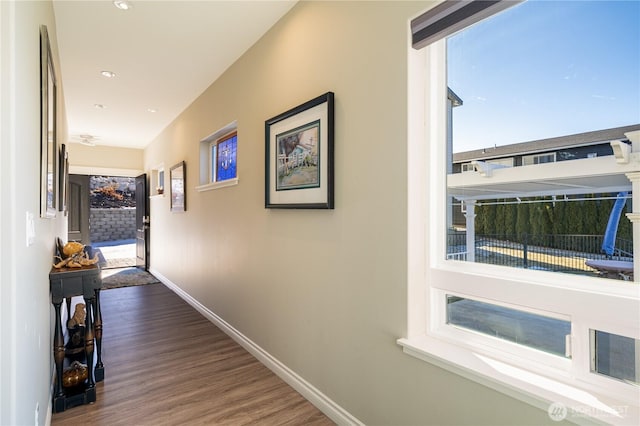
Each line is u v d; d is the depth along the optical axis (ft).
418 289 5.04
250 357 9.16
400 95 5.07
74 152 21.84
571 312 3.64
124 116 15.99
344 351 6.17
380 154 5.39
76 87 12.30
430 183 5.06
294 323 7.57
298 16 7.39
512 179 4.19
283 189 7.75
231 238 10.66
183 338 10.55
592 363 3.56
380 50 5.38
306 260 7.16
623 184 3.33
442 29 4.38
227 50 9.59
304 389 7.20
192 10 7.68
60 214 10.47
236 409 6.75
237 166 10.19
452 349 4.65
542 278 3.95
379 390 5.47
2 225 3.19
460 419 4.32
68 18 7.93
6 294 3.25
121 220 39.24
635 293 3.28
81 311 8.66
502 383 3.81
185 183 14.88
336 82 6.28
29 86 4.31
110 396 7.18
